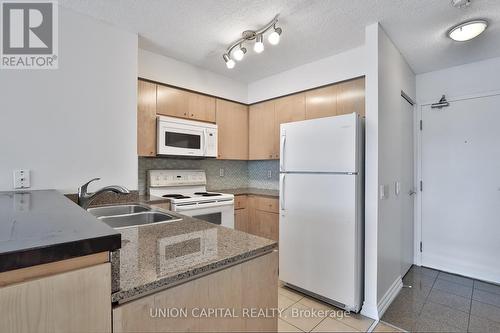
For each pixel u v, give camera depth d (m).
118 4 1.83
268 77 3.40
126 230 1.26
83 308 0.60
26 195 1.42
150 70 2.63
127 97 2.16
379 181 2.04
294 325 1.88
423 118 3.03
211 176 3.59
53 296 0.56
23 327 0.53
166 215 1.70
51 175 1.78
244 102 3.63
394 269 2.37
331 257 2.11
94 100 1.98
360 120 2.08
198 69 3.05
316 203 2.20
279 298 2.28
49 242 0.56
